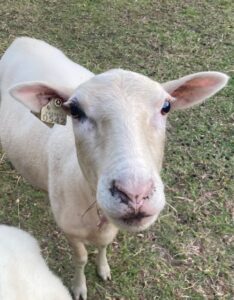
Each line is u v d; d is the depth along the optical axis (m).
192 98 0.48
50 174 0.54
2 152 0.74
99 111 0.40
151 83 0.41
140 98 0.40
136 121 0.38
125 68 0.89
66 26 1.00
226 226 0.65
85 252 0.56
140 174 0.35
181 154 0.74
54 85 0.45
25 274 0.42
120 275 0.61
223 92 0.83
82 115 0.41
